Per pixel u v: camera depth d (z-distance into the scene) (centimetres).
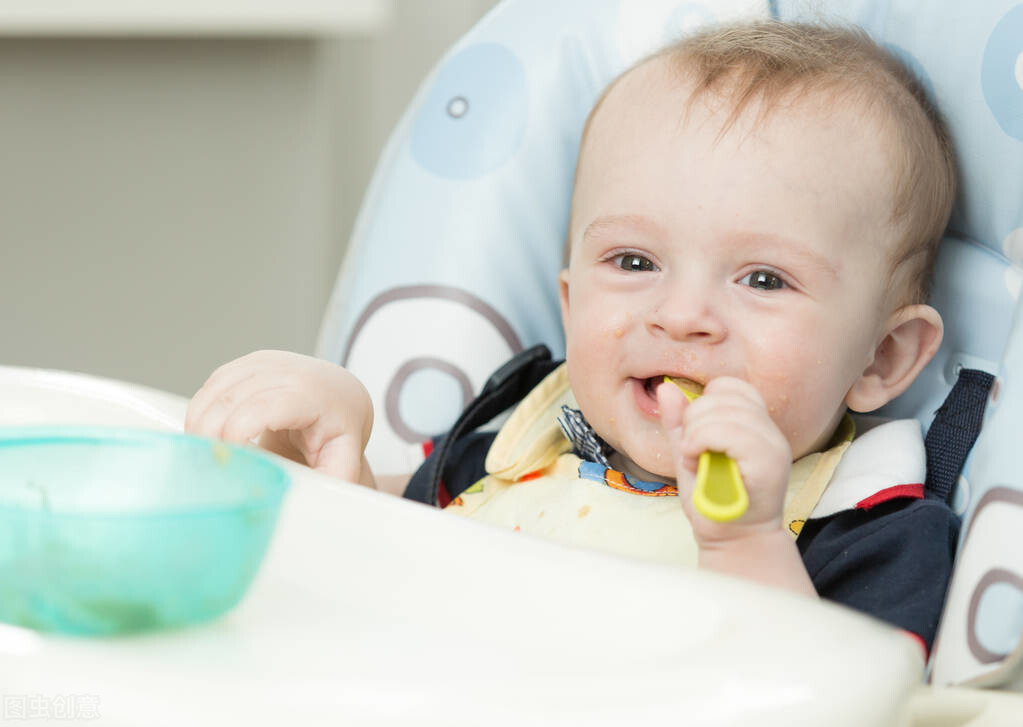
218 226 205
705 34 87
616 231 77
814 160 75
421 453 90
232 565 35
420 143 96
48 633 34
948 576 67
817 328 74
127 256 208
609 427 78
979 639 56
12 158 208
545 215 94
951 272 82
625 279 77
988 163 78
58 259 210
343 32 194
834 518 75
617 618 37
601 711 31
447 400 91
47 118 206
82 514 33
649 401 76
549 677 33
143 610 34
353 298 95
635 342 75
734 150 75
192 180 205
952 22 80
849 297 75
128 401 64
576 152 94
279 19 190
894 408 85
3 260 211
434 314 92
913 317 80
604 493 80
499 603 39
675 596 38
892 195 77
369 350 92
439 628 37
